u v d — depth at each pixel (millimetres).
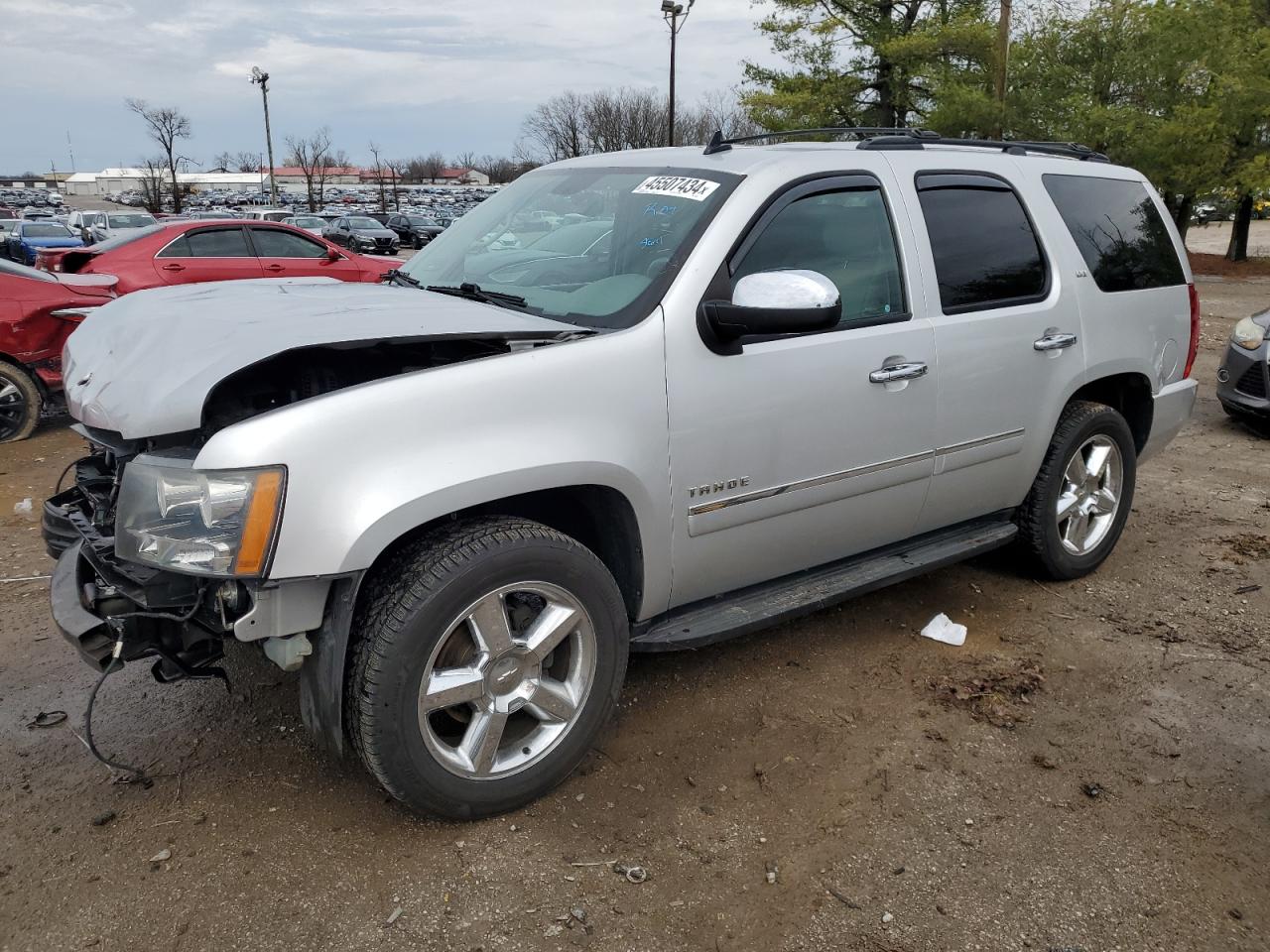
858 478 3365
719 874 2549
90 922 2326
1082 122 23234
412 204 81000
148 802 2783
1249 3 26078
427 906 2400
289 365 2840
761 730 3242
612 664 2861
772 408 3055
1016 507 4211
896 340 3367
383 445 2375
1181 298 4652
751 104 26297
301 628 2410
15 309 6887
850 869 2584
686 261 2934
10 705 3291
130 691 3402
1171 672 3709
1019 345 3803
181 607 2428
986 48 23688
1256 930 2404
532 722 2920
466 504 2482
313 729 2525
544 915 2385
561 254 3326
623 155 3805
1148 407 4613
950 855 2648
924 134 3822
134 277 10641
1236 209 28797
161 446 2568
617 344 2752
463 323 2691
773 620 3229
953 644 3885
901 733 3242
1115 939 2365
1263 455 6977
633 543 2898
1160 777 3031
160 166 74875
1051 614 4203
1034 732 3273
